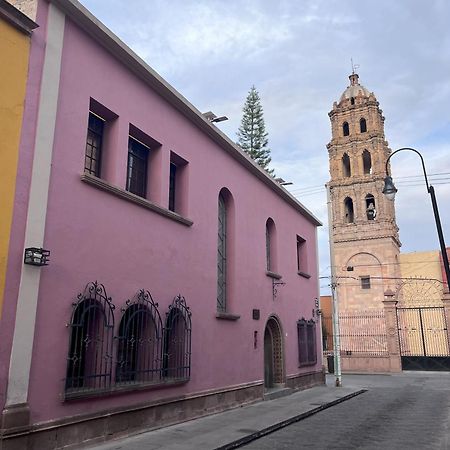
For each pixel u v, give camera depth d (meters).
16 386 7.09
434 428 10.84
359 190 41.06
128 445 8.53
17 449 6.95
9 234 7.29
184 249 11.93
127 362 9.59
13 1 8.52
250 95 38.12
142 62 10.67
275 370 17.52
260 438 9.92
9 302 7.16
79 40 9.23
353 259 40.03
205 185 13.33
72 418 7.98
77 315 8.50
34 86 8.08
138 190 11.19
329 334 41.25
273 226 18.30
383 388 20.56
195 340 11.99
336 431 10.61
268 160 36.81
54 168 8.27
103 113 10.00
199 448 8.51
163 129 11.62
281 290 18.16
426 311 37.59
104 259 9.16
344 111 43.78
